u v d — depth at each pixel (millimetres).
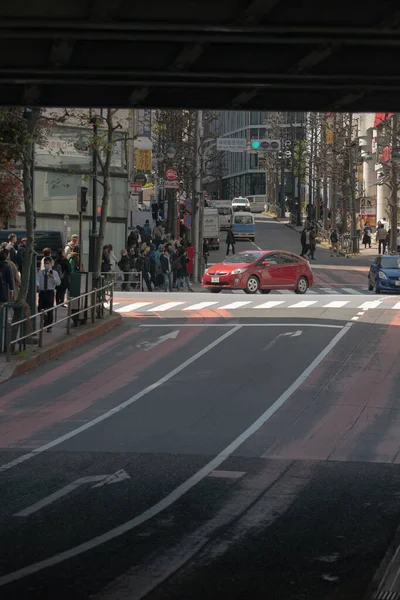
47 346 29750
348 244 92562
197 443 19000
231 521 13211
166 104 20359
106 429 20391
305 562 11219
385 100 20797
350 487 15414
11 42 15984
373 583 10219
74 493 14898
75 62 16734
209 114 83188
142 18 13828
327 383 25500
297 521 13211
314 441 19266
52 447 18625
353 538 12312
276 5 13648
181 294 46719
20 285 29859
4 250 28359
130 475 16188
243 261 49969
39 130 36594
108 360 29094
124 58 16734
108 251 47562
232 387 25062
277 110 20750
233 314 38406
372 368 27453
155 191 106438
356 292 56969
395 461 17547
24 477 16062
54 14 13625
